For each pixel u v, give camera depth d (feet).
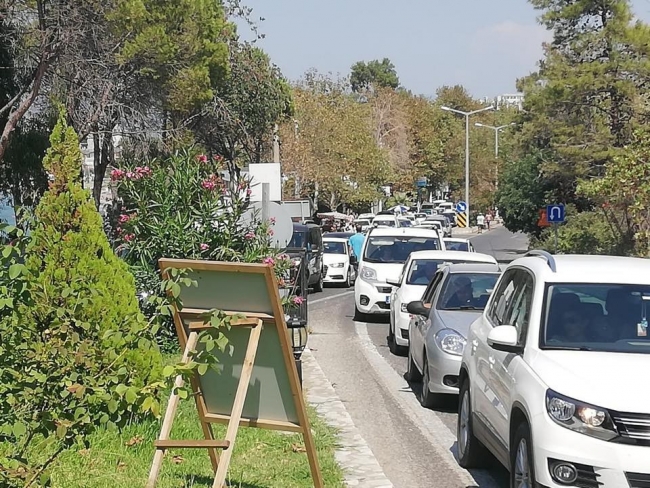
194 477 24.04
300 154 191.31
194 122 122.42
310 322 74.90
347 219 199.93
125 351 17.92
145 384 18.39
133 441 26.27
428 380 38.75
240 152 147.74
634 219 82.33
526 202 174.81
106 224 58.29
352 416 37.32
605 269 25.09
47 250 27.61
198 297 20.92
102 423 16.43
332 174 203.10
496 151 289.53
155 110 100.94
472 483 27.25
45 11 76.54
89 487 22.30
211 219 48.52
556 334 23.02
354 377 47.70
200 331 20.67
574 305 23.68
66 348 17.17
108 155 99.19
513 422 22.20
